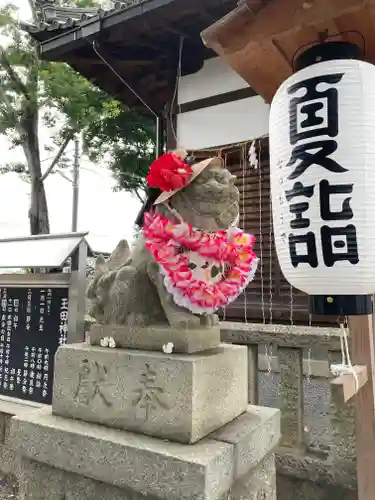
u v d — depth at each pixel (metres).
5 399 4.13
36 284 4.05
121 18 4.66
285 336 3.73
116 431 1.88
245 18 2.07
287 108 1.98
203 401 1.80
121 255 2.40
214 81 5.41
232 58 2.27
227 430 1.90
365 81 1.84
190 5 4.32
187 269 1.90
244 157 4.95
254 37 2.10
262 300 4.82
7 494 3.83
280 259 2.07
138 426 1.85
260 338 3.87
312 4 1.91
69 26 5.25
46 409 2.25
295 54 2.12
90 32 4.91
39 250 4.02
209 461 1.55
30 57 9.44
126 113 9.98
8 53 9.41
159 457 1.62
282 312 4.72
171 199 1.99
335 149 1.82
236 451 1.76
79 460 1.84
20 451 2.07
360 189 1.81
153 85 6.17
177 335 1.93
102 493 1.82
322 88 1.86
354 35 2.04
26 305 4.18
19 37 9.44
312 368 4.67
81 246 3.87
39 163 10.39
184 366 1.76
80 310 3.81
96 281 2.28
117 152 10.80
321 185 1.83
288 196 1.95
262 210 5.12
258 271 5.08
